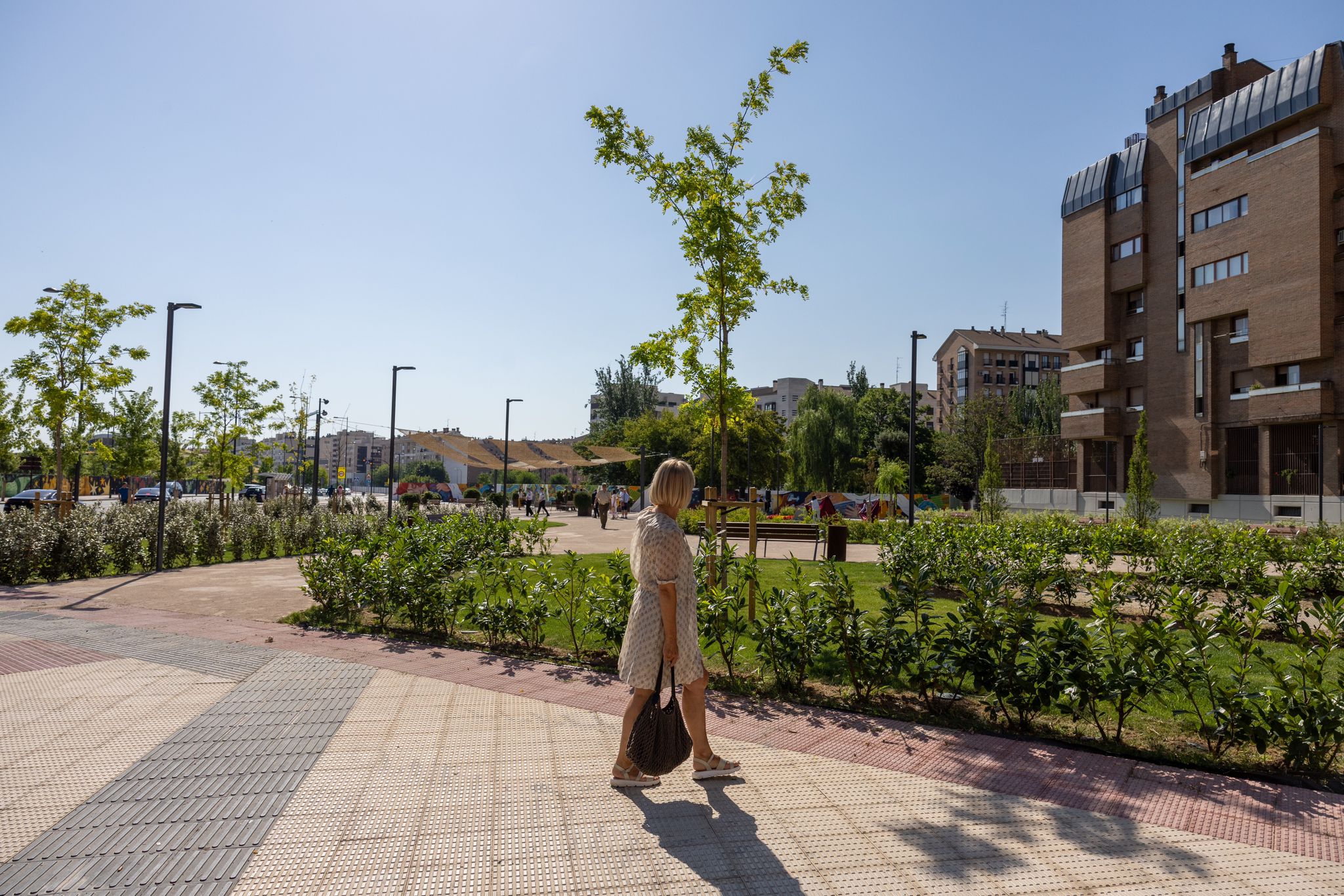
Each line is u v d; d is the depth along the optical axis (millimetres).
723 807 3344
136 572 12734
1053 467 41344
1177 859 2895
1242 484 30688
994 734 4434
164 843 2938
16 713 4641
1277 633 7359
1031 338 91688
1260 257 29172
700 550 7039
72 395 17828
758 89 8438
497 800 3383
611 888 2639
